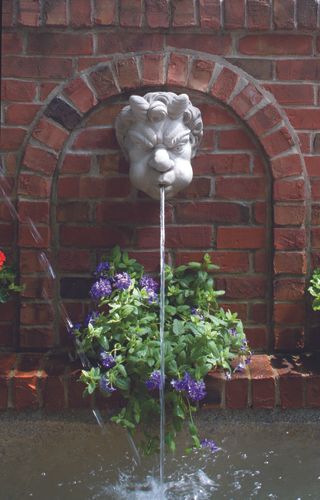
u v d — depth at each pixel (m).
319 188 2.52
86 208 2.53
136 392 2.28
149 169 2.31
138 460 2.24
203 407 2.32
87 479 2.13
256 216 2.53
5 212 2.52
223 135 2.50
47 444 2.31
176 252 2.55
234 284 2.56
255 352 2.56
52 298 2.53
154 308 2.44
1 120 2.47
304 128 2.50
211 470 2.19
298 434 2.33
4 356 2.49
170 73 2.45
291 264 2.51
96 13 2.42
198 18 2.43
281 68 2.48
